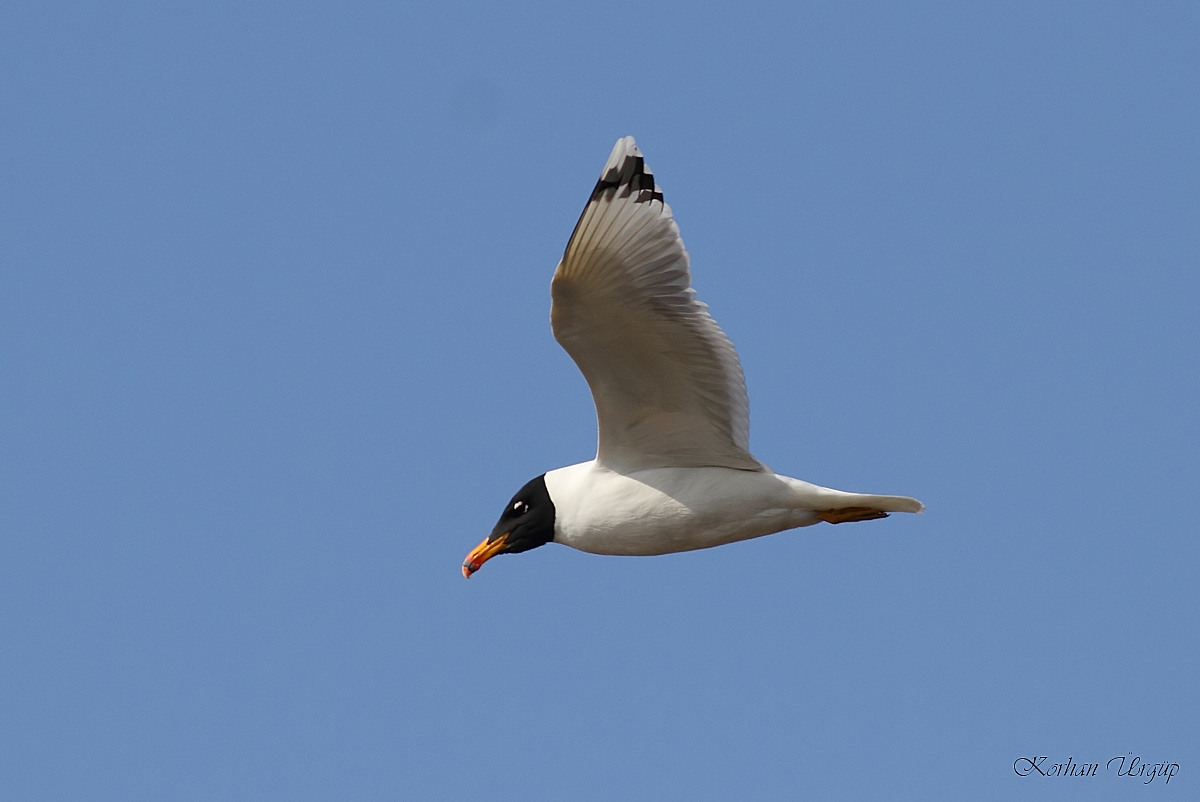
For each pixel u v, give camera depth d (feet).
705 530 46.57
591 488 47.34
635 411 45.68
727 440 45.65
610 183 40.65
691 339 43.42
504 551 48.70
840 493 45.60
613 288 41.81
